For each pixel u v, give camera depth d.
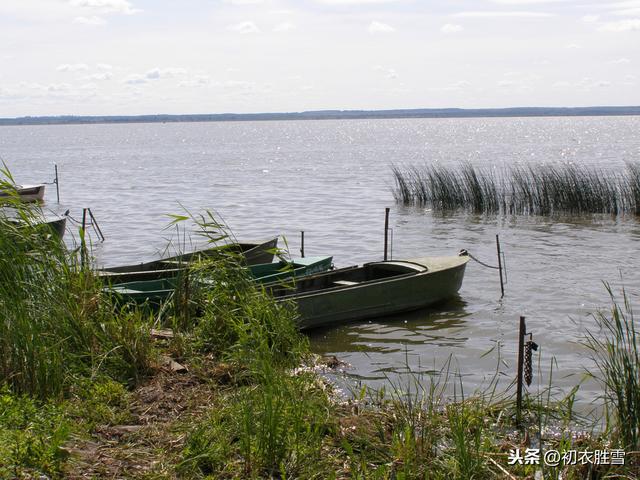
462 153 80.12
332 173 54.19
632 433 6.88
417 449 6.66
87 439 6.34
